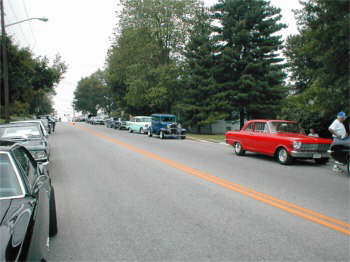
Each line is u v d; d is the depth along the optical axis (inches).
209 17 1278.3
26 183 142.5
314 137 480.4
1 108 1138.7
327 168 444.8
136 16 1491.1
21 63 1105.4
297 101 724.7
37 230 117.0
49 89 1395.2
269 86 1155.9
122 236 190.2
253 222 213.8
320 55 522.9
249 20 1165.1
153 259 159.6
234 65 1194.0
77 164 471.2
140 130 1270.9
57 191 304.2
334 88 525.3
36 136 403.9
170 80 1391.5
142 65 1477.6
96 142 839.7
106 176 377.7
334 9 470.9
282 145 471.2
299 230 198.8
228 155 579.2
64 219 221.8
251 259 158.7
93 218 223.6
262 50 1150.3
